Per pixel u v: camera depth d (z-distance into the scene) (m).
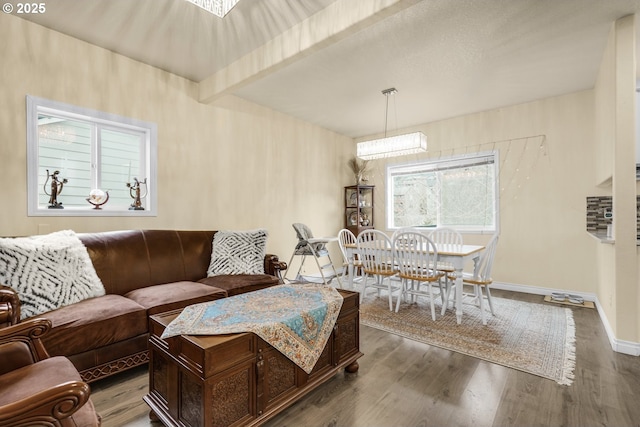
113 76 2.87
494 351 2.37
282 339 1.57
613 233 2.51
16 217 2.38
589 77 3.38
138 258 2.66
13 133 2.37
